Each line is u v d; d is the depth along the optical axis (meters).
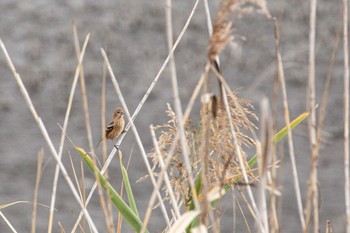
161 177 4.92
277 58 5.14
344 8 5.28
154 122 21.42
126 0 34.56
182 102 22.33
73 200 16.98
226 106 5.15
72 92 5.41
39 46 28.78
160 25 31.08
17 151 19.91
